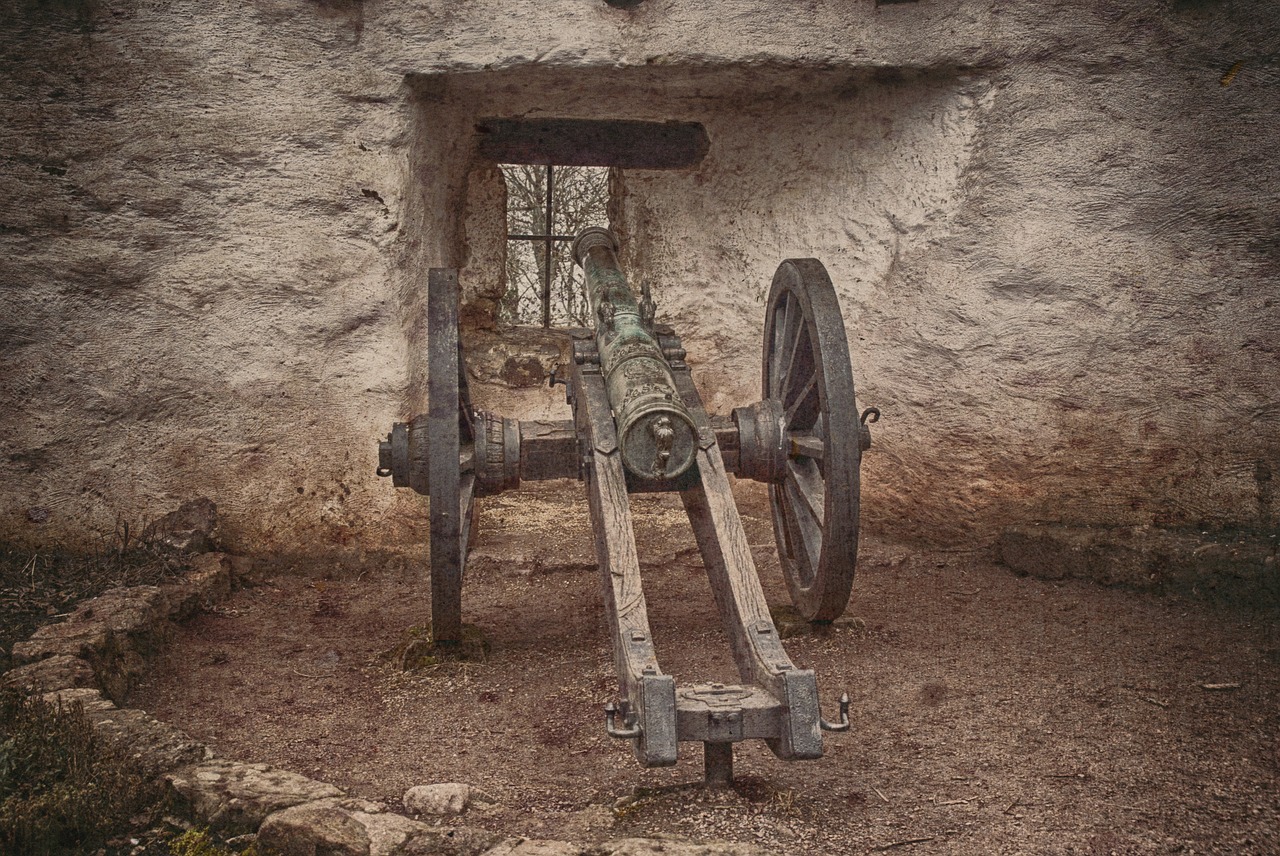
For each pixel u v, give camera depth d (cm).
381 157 501
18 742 309
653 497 639
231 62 489
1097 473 504
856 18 496
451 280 391
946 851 274
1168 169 479
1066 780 314
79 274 495
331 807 280
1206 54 469
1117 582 480
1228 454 484
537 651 429
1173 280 485
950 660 407
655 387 361
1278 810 295
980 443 518
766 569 519
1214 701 366
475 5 495
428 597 497
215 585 485
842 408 376
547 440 416
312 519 520
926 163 520
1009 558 512
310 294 506
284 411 512
